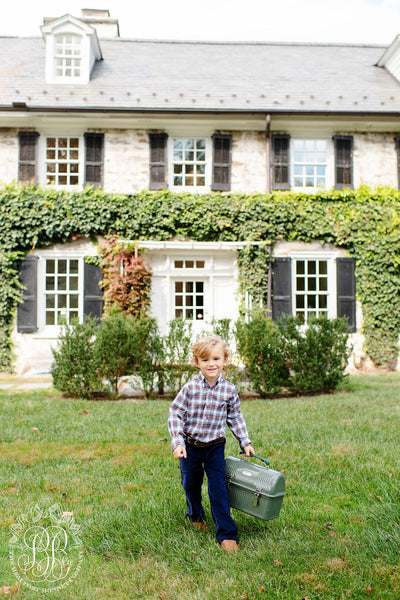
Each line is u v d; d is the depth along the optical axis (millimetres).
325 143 11711
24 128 11211
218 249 11219
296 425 5391
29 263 10867
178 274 11320
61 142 11492
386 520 2941
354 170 11523
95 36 12367
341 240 11234
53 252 11000
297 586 2283
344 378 8211
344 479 3715
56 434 5145
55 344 10914
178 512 3088
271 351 7457
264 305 11156
